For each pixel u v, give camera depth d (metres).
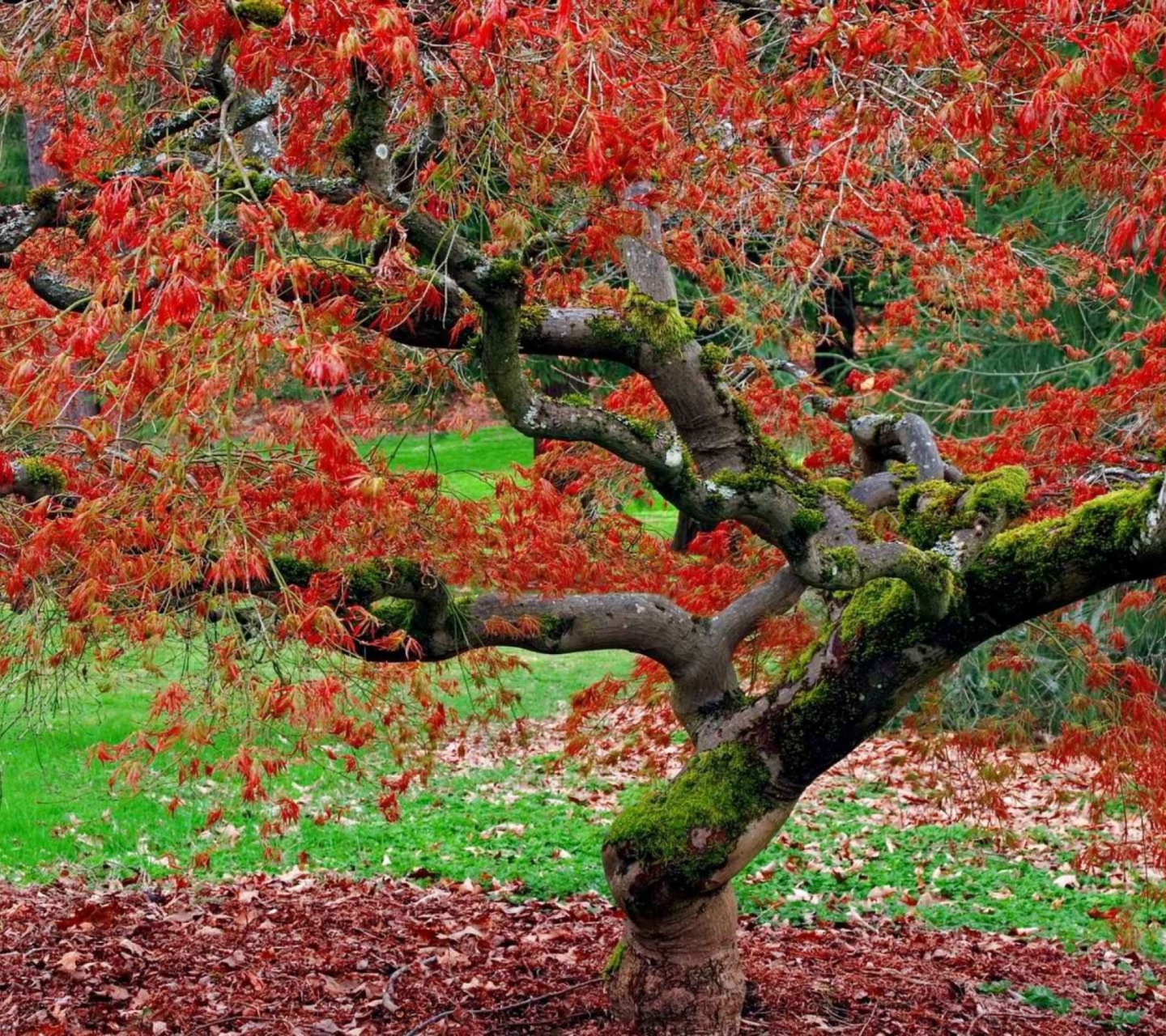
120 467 3.97
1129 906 7.00
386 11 3.14
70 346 3.09
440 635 4.63
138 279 3.21
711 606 5.83
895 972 6.19
